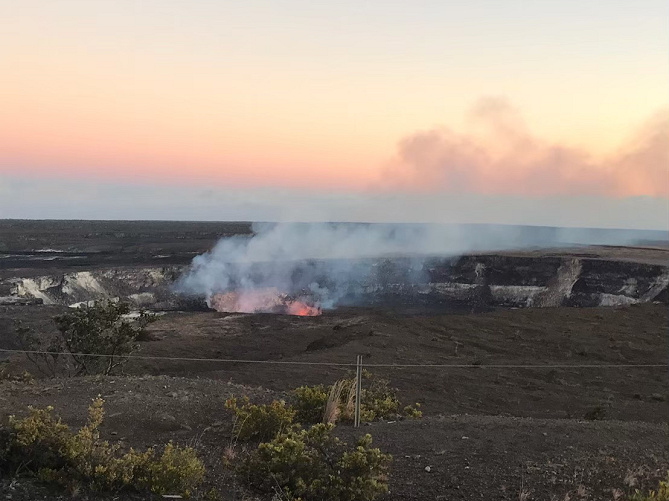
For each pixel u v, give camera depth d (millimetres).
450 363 20797
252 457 6168
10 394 9297
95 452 5266
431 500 5574
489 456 6715
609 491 5742
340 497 5371
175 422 8273
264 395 10328
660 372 19547
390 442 7363
